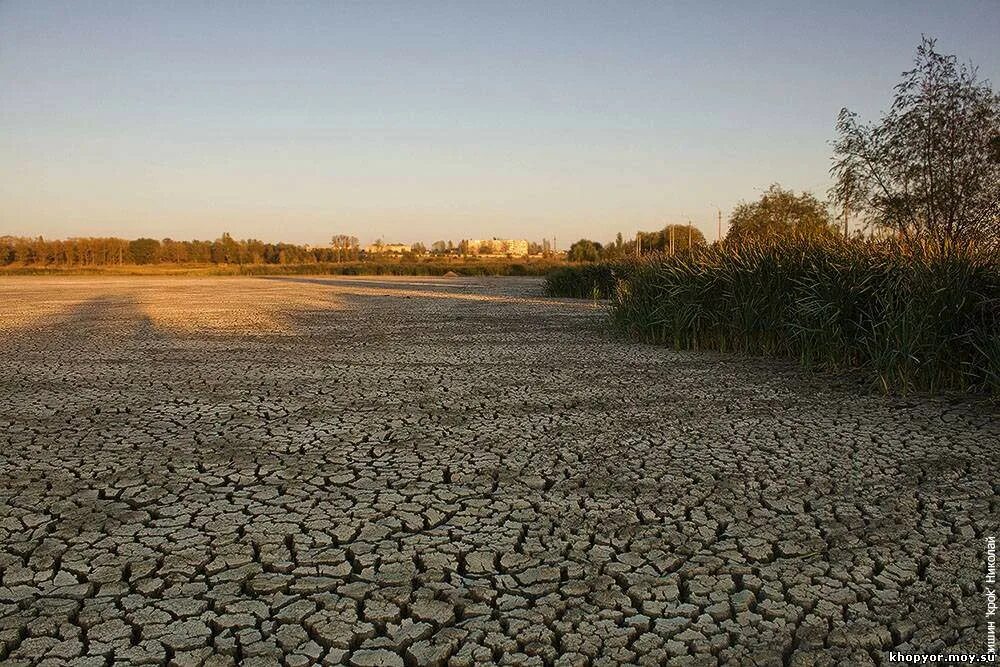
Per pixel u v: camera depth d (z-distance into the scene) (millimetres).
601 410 6059
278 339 11156
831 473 4328
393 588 2910
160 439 5098
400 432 5312
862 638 2553
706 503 3842
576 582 2957
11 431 5301
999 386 6113
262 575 3018
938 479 4215
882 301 7000
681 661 2428
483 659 2434
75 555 3189
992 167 8883
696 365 8445
